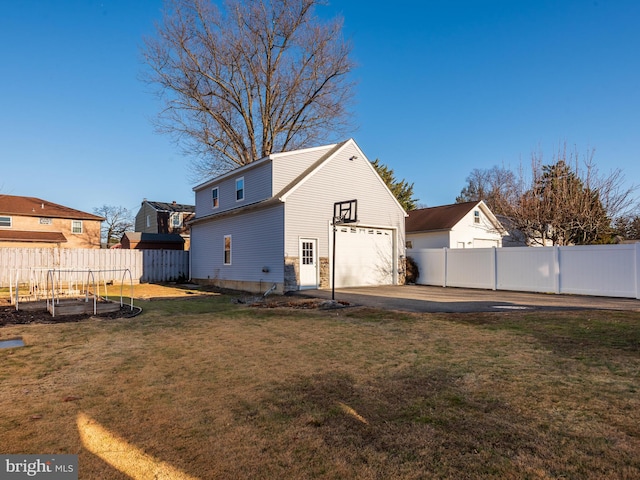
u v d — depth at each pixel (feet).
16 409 12.41
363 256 55.42
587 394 12.84
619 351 17.71
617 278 40.40
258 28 77.71
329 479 8.60
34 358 18.34
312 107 85.05
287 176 53.67
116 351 19.60
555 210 60.18
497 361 16.76
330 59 80.89
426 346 19.76
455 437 10.25
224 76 80.64
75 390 14.10
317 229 50.52
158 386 14.48
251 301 41.09
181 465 9.23
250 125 83.71
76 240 99.55
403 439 10.21
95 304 32.48
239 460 9.41
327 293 45.06
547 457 9.18
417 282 61.16
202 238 68.85
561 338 20.43
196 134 81.82
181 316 30.66
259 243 52.49
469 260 53.72
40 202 101.40
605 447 9.54
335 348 19.74
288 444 10.11
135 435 10.69
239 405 12.63
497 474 8.58
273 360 17.72
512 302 36.24
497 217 83.05
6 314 31.27
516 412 11.65
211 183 67.67
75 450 9.93
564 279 44.57
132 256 69.97
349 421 11.34
